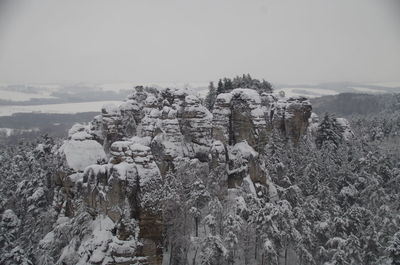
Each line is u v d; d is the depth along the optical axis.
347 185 76.81
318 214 64.12
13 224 68.06
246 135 76.06
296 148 84.69
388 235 59.97
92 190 56.03
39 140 116.56
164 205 57.47
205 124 77.81
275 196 71.75
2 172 95.44
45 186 77.25
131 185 53.62
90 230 54.19
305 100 89.12
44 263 54.66
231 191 69.94
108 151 78.81
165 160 72.31
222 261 56.66
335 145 93.06
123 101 90.06
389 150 95.94
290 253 65.31
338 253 53.75
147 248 53.66
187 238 58.69
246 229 59.69
